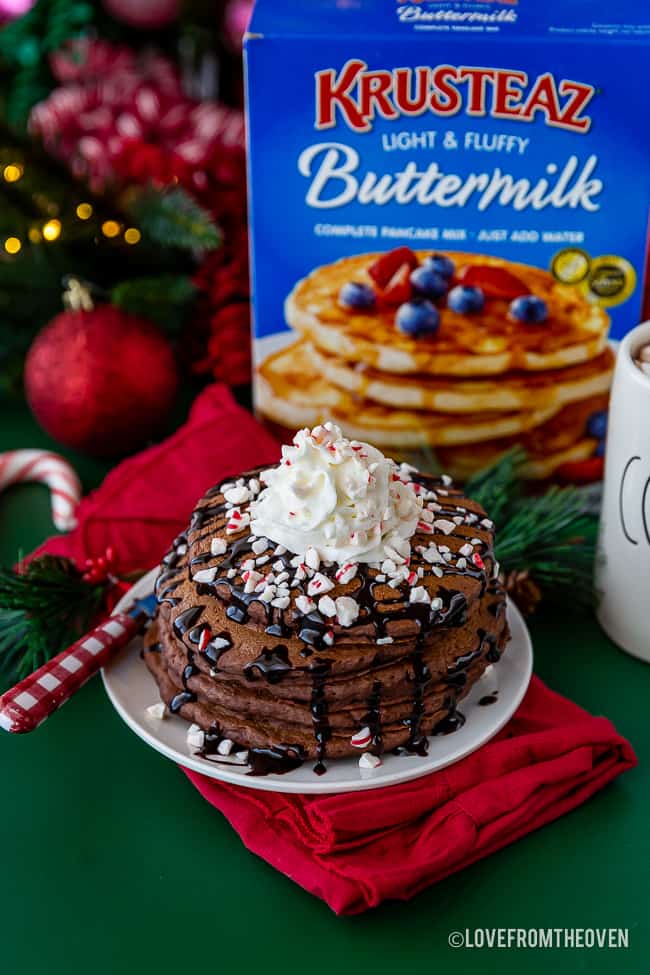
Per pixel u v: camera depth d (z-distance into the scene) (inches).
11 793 21.7
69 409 27.0
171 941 19.7
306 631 20.1
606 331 24.9
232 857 20.8
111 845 21.0
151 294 27.6
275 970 19.4
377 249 24.8
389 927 19.9
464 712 21.4
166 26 31.9
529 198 24.1
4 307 28.9
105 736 22.6
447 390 25.4
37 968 19.4
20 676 23.0
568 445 25.8
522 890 20.3
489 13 24.1
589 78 23.2
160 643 22.2
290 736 20.5
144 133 28.6
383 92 23.6
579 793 21.3
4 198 28.1
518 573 23.8
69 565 24.3
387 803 20.4
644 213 24.1
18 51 29.9
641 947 19.6
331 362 25.6
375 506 20.9
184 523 25.2
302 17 24.1
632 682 23.5
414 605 20.3
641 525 22.5
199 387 30.7
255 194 24.6
